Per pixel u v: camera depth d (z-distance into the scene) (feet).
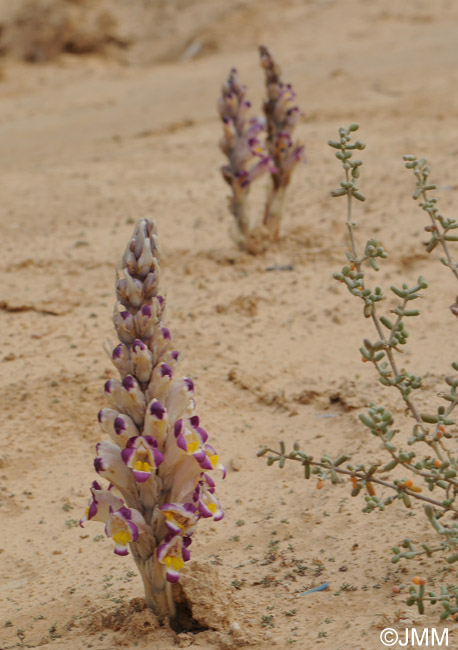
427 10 98.43
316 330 27.45
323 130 54.49
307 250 33.58
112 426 14.07
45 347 27.04
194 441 13.73
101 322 28.63
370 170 43.80
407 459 14.08
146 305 13.98
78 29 99.25
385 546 16.88
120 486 14.15
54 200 44.06
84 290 31.45
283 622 14.75
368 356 14.84
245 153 32.71
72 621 15.72
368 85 67.77
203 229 37.60
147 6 115.85
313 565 16.63
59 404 23.66
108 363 25.59
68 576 17.47
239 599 15.62
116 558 17.97
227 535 18.21
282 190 33.88
